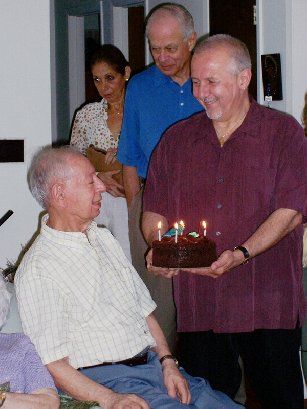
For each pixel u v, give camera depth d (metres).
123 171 3.55
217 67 2.35
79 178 2.21
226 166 2.48
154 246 2.40
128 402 2.05
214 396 2.29
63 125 6.17
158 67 3.20
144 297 2.46
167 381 2.29
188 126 2.57
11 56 3.67
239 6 3.66
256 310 2.53
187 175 2.55
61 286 2.17
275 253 2.51
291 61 3.43
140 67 5.30
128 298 2.35
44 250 2.20
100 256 2.34
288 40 3.41
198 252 2.36
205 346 2.64
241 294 2.52
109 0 5.33
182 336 2.69
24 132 3.74
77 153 2.26
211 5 3.87
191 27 3.12
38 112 3.76
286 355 2.57
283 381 2.58
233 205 2.48
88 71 6.23
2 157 3.69
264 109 2.49
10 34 3.66
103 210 3.77
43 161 2.23
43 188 2.23
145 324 2.38
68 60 6.16
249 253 2.38
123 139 3.49
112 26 5.36
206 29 3.89
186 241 2.38
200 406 2.26
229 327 2.54
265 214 2.48
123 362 2.25
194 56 2.41
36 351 2.06
